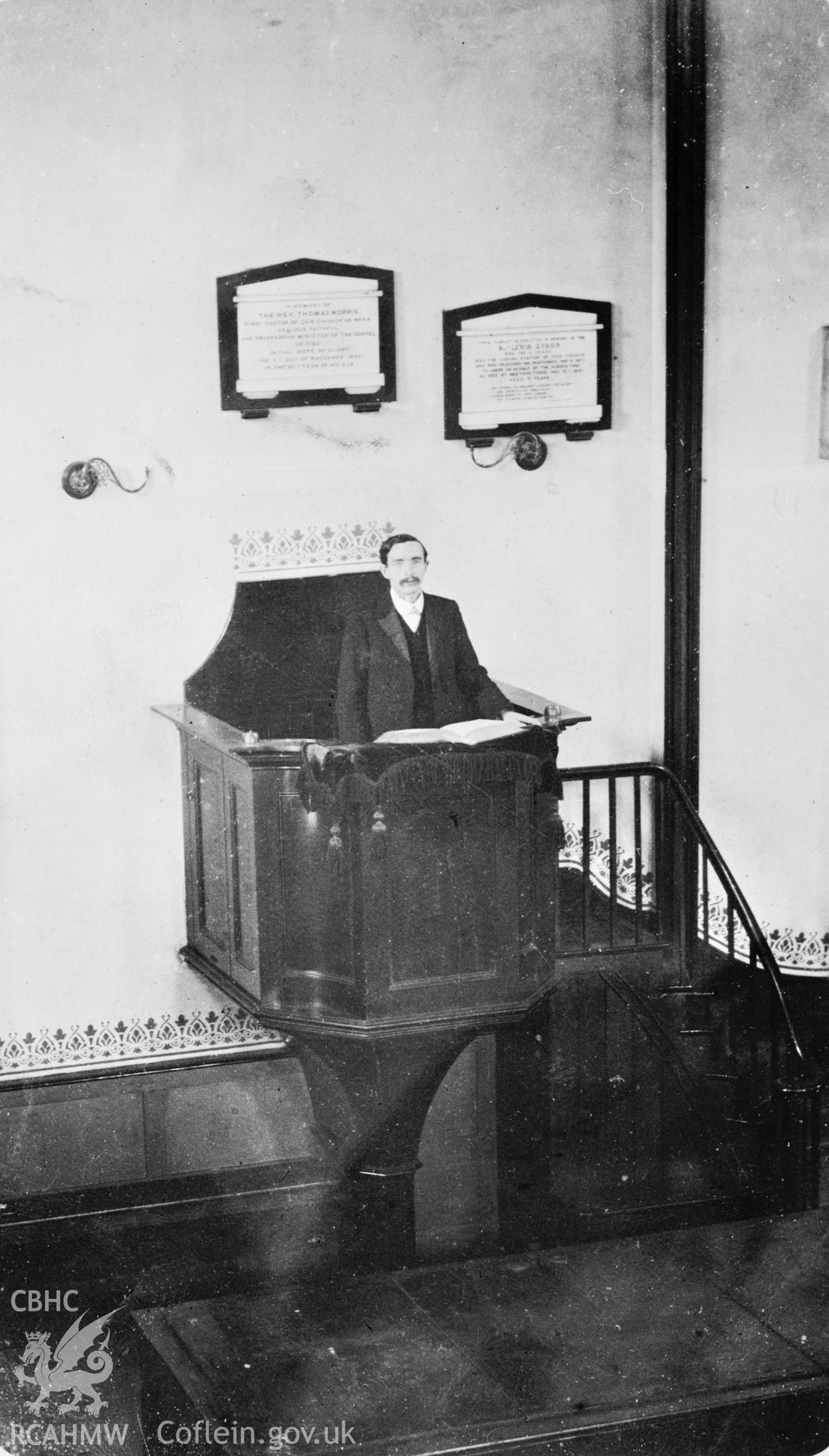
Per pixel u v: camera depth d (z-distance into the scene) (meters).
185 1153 5.69
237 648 5.50
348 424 5.51
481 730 5.45
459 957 5.45
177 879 5.56
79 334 5.25
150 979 5.59
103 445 5.32
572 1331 5.16
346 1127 5.70
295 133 5.32
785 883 6.10
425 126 5.42
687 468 5.80
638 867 5.95
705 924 6.01
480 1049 5.78
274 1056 5.68
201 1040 5.64
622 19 5.54
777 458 5.85
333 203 5.38
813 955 6.15
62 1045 5.57
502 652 5.76
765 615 5.93
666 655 5.90
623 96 5.57
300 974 5.45
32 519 5.30
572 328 5.64
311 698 5.57
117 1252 5.63
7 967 5.48
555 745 5.53
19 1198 5.60
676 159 5.62
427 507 5.62
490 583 5.71
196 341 5.34
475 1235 5.80
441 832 5.34
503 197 5.52
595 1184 5.91
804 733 6.00
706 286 5.73
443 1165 5.79
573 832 5.90
